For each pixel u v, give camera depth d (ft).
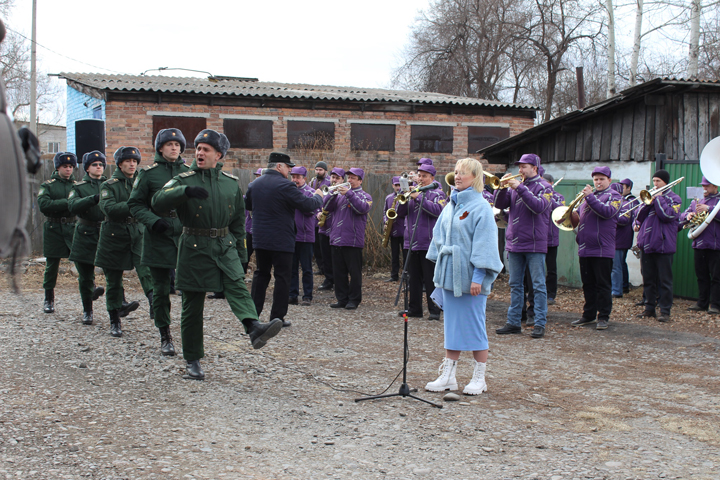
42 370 17.46
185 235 16.72
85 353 19.44
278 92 55.52
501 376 18.49
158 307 19.39
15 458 11.53
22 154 4.93
